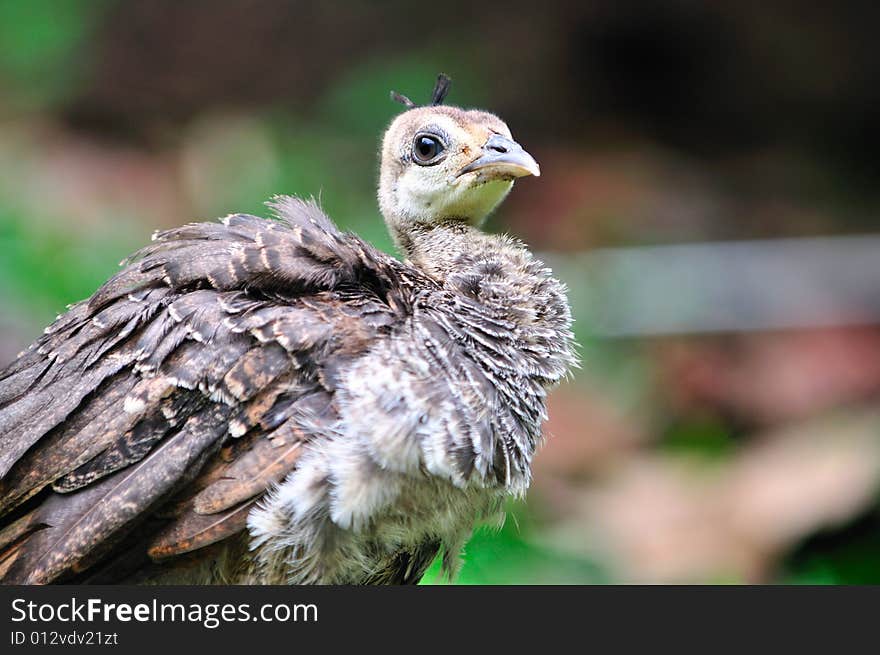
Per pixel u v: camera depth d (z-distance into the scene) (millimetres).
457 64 19219
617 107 20250
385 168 8289
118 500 5953
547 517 11977
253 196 16016
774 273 15672
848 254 16156
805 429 13086
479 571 10094
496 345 6605
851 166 19969
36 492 6105
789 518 11461
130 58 19000
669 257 15859
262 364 6125
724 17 19969
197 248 6598
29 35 18578
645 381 13922
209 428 6082
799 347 14656
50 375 6418
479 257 7262
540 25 20109
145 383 6160
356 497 6039
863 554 11344
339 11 19672
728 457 12898
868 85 19969
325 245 6641
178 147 17938
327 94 19141
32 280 13234
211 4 19438
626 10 20000
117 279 6648
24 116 18016
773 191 19109
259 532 6066
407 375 6141
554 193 17922
